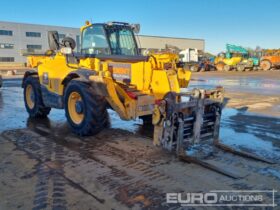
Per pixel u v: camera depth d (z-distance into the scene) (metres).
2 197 3.19
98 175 3.74
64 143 5.06
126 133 5.70
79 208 2.97
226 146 4.76
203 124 4.62
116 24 6.30
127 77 5.53
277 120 7.02
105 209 2.96
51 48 6.54
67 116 5.59
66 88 5.56
